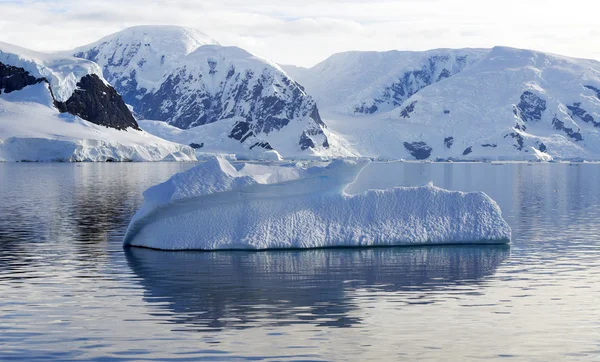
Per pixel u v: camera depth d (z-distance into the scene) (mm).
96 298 25625
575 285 27984
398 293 26500
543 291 26922
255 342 20484
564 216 55344
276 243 35375
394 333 21391
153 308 24172
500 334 21344
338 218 36281
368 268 31156
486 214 37688
